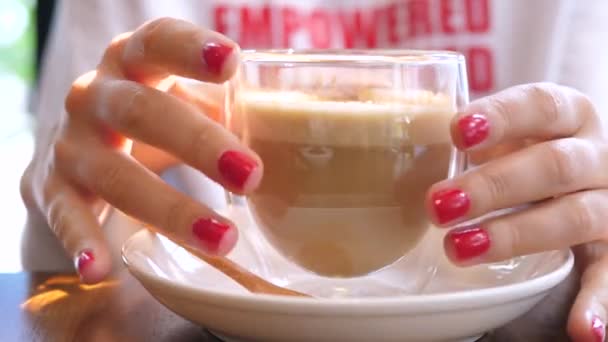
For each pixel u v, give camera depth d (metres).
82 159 0.48
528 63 0.83
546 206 0.43
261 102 0.42
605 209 0.44
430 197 0.41
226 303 0.36
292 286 0.44
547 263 0.43
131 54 0.46
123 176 0.45
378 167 0.41
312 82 0.42
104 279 0.48
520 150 0.44
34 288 0.47
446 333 0.37
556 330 0.42
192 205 0.42
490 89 0.84
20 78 1.62
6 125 1.64
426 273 0.45
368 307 0.35
